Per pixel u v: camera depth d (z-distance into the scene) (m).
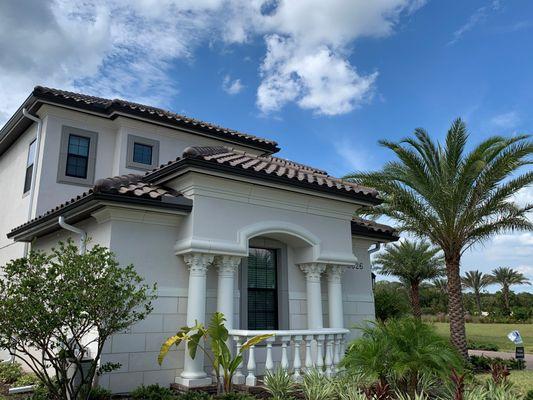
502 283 69.62
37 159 14.96
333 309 11.88
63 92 15.72
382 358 7.64
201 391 8.52
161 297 9.49
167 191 10.23
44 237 13.11
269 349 9.28
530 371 16.86
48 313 6.68
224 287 9.93
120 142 15.91
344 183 12.63
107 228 9.42
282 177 10.62
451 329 17.89
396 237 14.58
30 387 9.35
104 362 8.54
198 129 17.19
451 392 7.41
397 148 16.78
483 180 16.78
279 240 11.84
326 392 7.95
